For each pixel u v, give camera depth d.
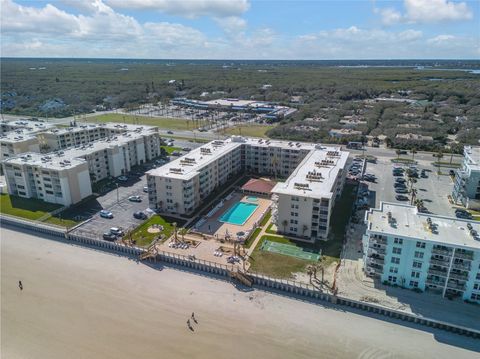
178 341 81.56
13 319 88.81
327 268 105.81
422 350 79.38
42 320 88.38
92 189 165.75
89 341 81.81
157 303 94.00
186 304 93.62
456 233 94.62
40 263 111.88
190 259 110.19
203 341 81.56
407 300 92.06
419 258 93.06
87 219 136.75
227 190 164.75
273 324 86.88
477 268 88.62
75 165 149.62
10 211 142.62
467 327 83.06
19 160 156.25
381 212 107.12
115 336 83.12
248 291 99.12
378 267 98.31
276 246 117.88
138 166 198.38
